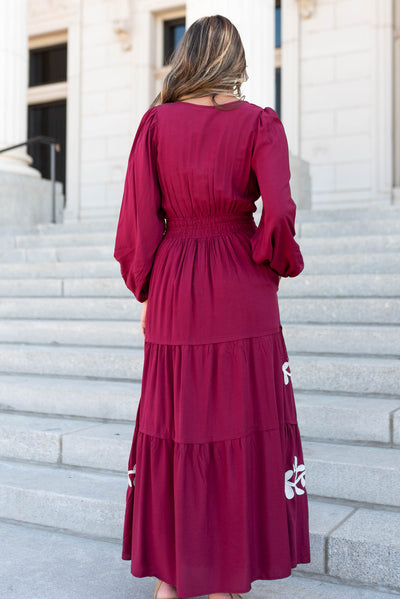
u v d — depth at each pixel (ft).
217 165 5.98
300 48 33.71
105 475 9.39
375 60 32.32
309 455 8.34
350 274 13.55
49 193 26.27
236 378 5.91
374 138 32.37
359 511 7.70
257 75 19.62
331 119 33.19
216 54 6.10
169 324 6.09
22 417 11.14
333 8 33.06
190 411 5.90
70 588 7.02
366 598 6.58
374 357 10.84
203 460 5.84
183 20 38.55
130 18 38.27
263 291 6.11
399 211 19.26
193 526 5.80
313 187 33.58
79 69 39.63
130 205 6.26
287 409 6.25
